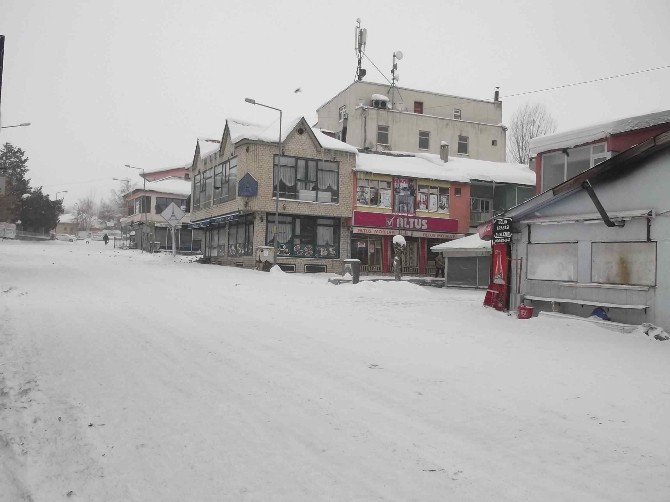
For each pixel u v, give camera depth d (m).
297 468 4.05
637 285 11.75
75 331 9.15
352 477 3.93
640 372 7.60
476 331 11.20
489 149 50.66
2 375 6.14
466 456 4.40
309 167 33.81
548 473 4.11
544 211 14.02
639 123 18.47
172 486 3.69
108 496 3.51
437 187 37.75
